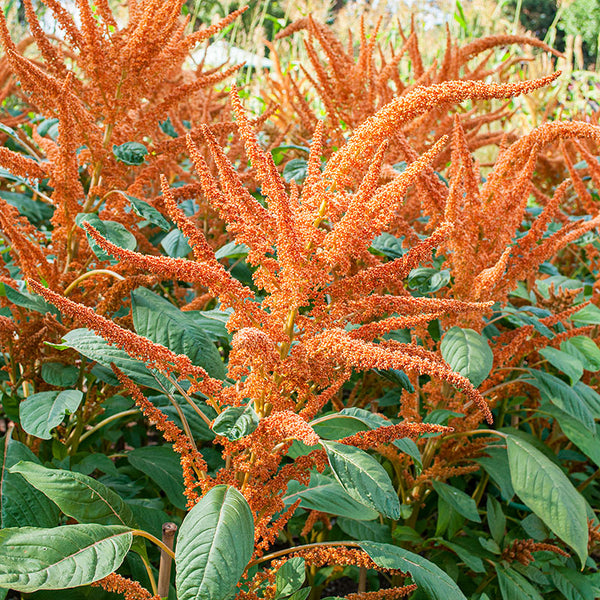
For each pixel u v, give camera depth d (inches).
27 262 105.1
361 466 70.2
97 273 105.5
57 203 113.5
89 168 124.9
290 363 73.2
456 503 111.1
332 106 150.6
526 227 176.4
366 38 151.1
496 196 117.3
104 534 70.5
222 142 166.9
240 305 75.9
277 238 74.2
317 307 78.5
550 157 241.9
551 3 950.4
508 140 177.0
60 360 108.8
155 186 176.9
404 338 121.0
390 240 127.6
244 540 62.7
